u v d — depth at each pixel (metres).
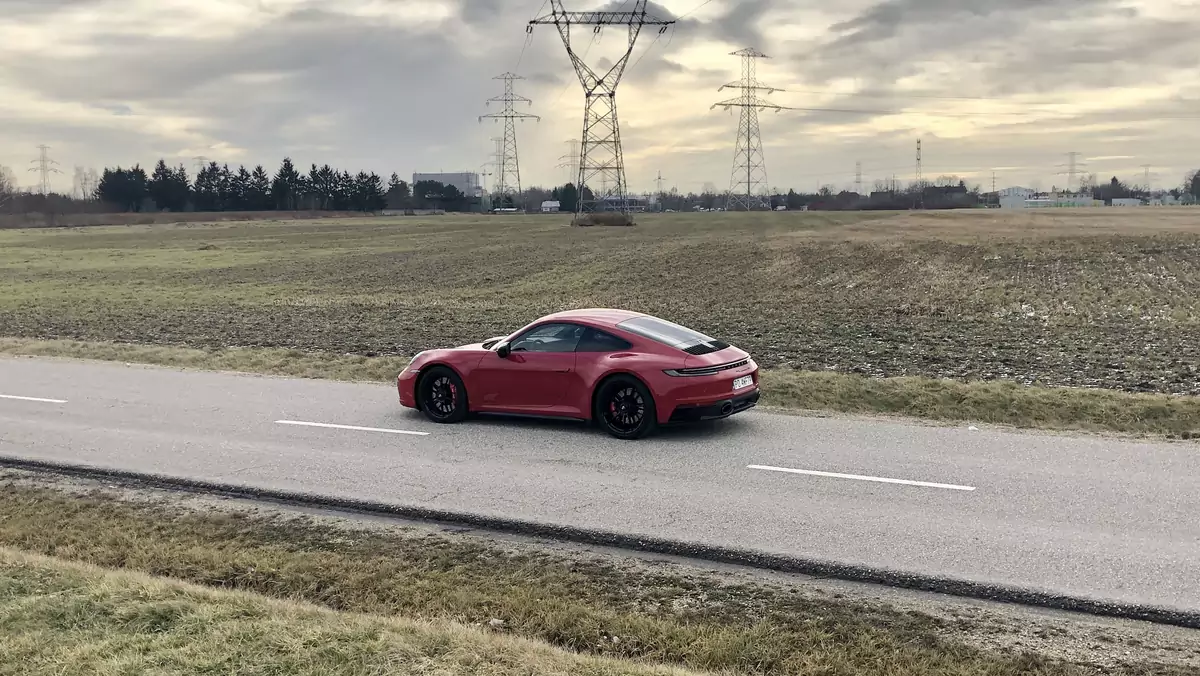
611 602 6.27
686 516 7.90
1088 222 69.25
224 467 9.92
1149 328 22.95
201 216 156.38
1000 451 9.95
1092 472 9.02
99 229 118.62
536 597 6.33
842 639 5.57
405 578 6.75
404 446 10.73
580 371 11.05
